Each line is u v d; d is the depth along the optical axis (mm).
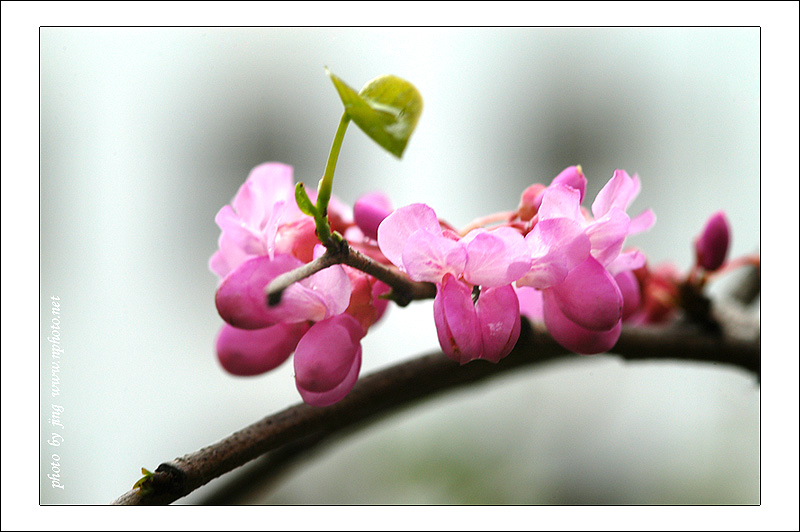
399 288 370
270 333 379
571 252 368
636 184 377
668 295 419
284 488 530
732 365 420
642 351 417
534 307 387
